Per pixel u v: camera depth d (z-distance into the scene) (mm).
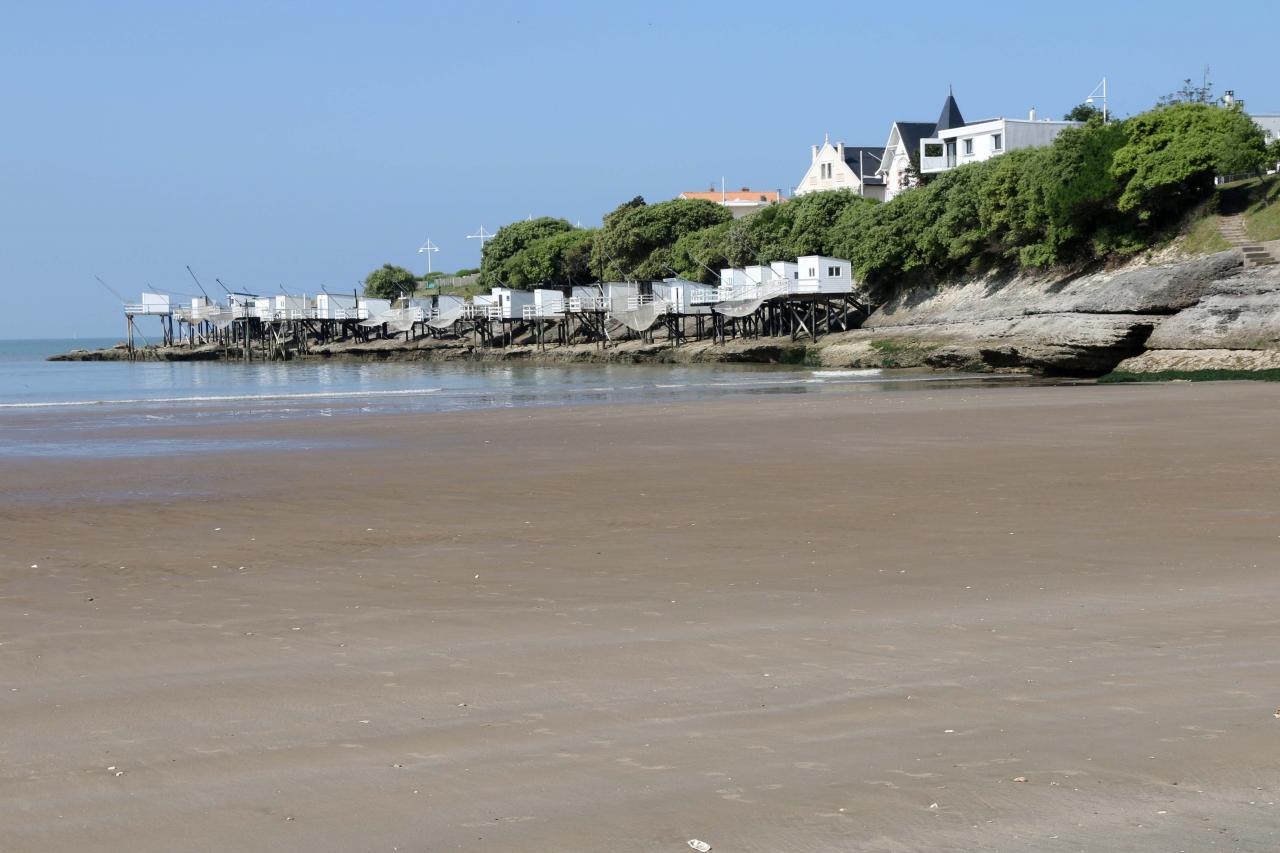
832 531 14992
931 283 88500
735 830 5719
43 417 39281
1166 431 26984
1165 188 71188
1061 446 24375
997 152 106188
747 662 8789
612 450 25812
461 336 143500
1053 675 8242
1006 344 61406
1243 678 8047
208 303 171625
